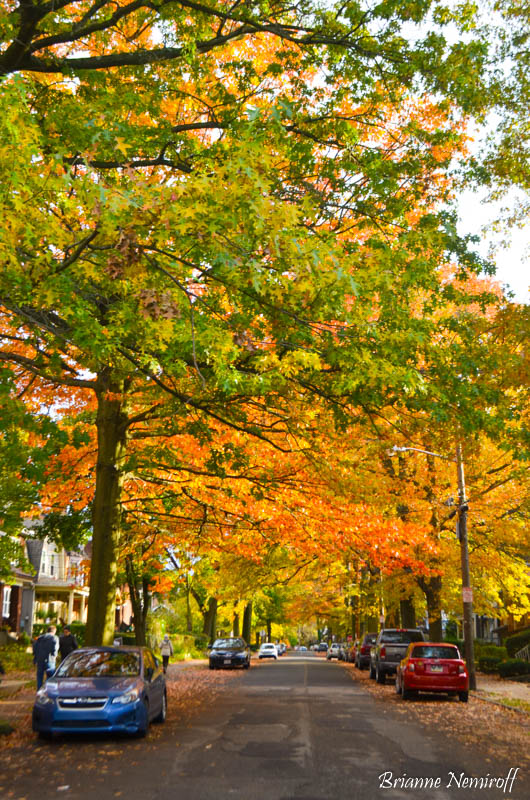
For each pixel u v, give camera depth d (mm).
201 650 55062
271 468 17141
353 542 18000
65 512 28234
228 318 10727
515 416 12625
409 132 13234
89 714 11852
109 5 12891
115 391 16719
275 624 97938
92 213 7262
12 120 6992
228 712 16375
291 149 12406
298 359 10281
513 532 27672
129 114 13719
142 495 20906
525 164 13883
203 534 20844
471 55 11914
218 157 11242
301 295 9188
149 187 7637
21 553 23562
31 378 16828
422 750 11203
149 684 13141
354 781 8898
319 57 12586
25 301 8789
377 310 12234
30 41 10125
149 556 23672
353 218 13250
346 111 13539
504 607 34500
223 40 11867
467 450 13562
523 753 11102
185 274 9023
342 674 33406
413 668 19688
